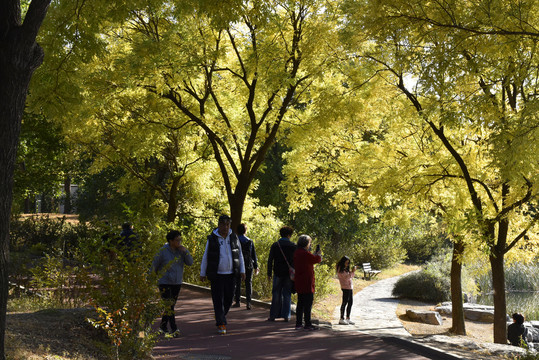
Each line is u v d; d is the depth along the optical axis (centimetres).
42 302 1067
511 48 1009
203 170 2164
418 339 1111
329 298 2002
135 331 696
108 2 1044
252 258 1270
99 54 1051
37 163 2920
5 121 526
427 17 1086
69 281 1161
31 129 2623
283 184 1786
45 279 1188
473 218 1178
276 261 1118
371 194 1437
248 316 1158
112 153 2009
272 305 1107
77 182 3756
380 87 1441
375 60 1335
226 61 1670
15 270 1292
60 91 1032
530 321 1861
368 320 1642
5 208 520
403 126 1495
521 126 1011
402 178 1370
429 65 1075
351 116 1436
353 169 1583
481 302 2425
